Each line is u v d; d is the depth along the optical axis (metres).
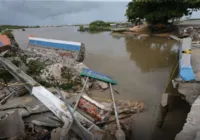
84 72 8.50
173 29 21.61
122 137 4.48
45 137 4.36
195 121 3.62
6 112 4.89
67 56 10.39
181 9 21.03
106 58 12.39
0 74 7.60
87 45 16.64
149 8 22.44
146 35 21.00
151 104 6.55
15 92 6.38
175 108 5.70
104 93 7.41
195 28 16.14
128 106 6.30
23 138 4.22
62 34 24.44
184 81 5.10
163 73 9.46
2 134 4.08
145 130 5.16
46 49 11.47
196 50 8.02
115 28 28.22
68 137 4.26
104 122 5.30
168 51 14.00
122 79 8.84
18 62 9.10
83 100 6.11
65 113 4.88
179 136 3.36
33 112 5.01
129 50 14.55
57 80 7.66
